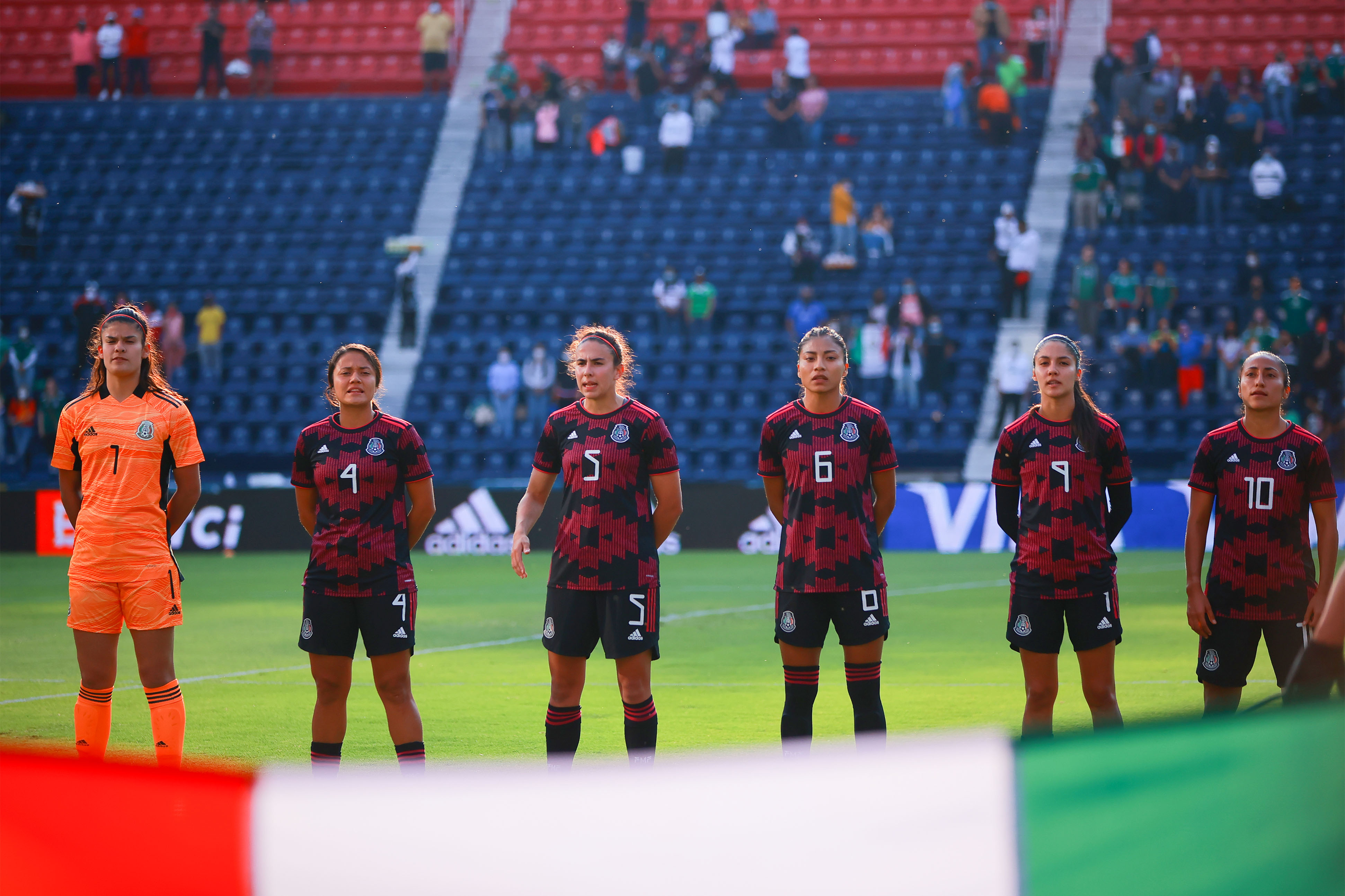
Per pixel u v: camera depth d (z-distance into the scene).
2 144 79.69
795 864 5.20
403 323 66.69
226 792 5.51
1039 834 5.29
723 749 15.97
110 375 14.10
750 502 50.62
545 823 5.29
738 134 76.94
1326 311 63.34
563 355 63.75
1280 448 14.46
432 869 5.33
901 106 77.69
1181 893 5.44
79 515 14.27
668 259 70.56
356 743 16.73
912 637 26.92
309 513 14.45
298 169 78.50
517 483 57.09
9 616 32.06
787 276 68.69
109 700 14.20
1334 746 5.70
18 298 71.25
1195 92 73.25
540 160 76.19
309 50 86.50
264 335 69.62
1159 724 5.49
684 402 63.12
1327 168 69.81
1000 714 18.27
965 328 65.19
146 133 80.31
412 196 76.56
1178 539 49.19
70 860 5.66
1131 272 61.09
